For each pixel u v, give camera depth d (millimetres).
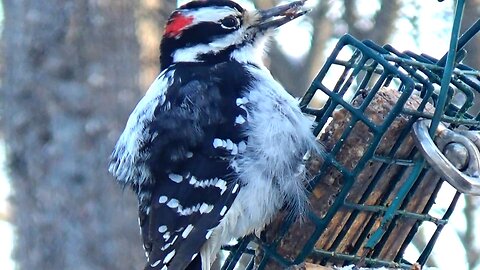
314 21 19750
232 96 10867
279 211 10820
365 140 10641
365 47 10555
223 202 10547
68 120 16000
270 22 11594
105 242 15875
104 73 15922
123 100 15891
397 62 10711
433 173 10789
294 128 10766
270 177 10656
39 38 16109
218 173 10570
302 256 10711
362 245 10836
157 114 10867
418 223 10992
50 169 16016
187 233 10406
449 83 10414
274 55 19438
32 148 16141
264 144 10664
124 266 15820
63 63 16000
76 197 15945
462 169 10414
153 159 10695
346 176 10492
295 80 19484
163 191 10570
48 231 16031
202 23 11508
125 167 10984
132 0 15992
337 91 10828
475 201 18844
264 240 10992
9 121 16344
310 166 10789
